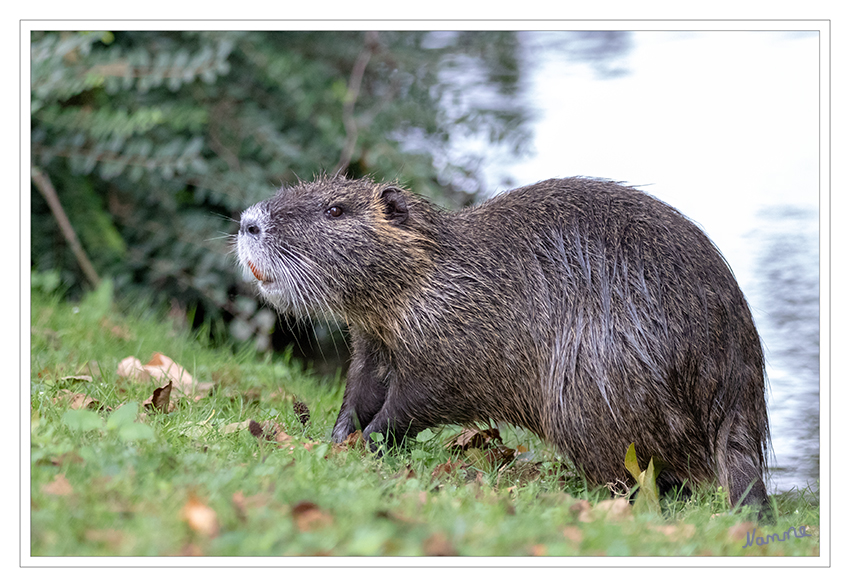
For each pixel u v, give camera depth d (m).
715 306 5.84
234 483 4.10
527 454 6.67
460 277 6.14
